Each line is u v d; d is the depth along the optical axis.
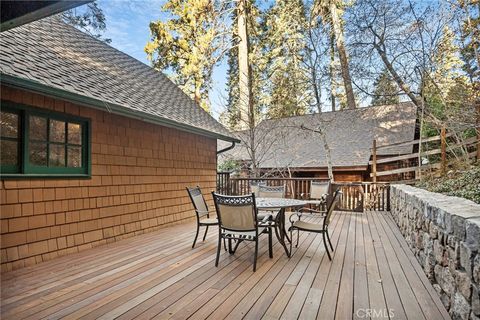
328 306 2.55
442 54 6.91
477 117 5.52
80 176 4.43
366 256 4.02
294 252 4.25
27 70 3.45
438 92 6.95
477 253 1.88
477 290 1.88
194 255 4.11
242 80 12.70
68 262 3.80
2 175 3.46
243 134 12.70
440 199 3.42
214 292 2.85
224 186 9.30
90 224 4.57
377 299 2.68
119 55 7.66
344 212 8.00
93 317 2.36
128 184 5.35
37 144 3.92
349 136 12.55
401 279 3.17
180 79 14.60
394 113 12.85
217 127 8.20
